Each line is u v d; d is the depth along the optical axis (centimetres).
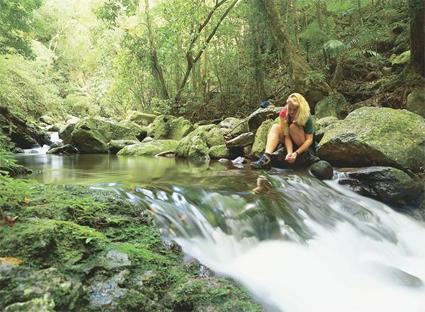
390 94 875
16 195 305
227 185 485
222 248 349
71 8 3078
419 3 786
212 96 1498
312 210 443
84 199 344
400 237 447
